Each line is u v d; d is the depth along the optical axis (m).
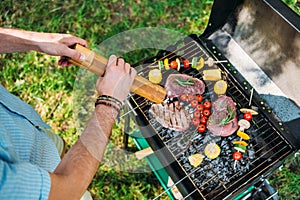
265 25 1.89
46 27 3.31
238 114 2.03
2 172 0.94
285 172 2.56
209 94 2.08
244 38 2.09
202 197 1.78
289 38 1.77
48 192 1.04
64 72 3.07
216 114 1.97
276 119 1.93
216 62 2.08
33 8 3.39
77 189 1.13
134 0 3.34
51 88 3.02
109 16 3.30
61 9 3.38
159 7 3.29
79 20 3.30
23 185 0.98
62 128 2.89
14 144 1.26
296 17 1.68
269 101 2.00
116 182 2.67
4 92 1.43
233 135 1.97
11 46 1.49
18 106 1.45
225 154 1.93
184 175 1.87
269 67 2.02
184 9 3.27
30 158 1.33
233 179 1.85
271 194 1.92
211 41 2.19
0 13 3.42
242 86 2.04
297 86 1.90
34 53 3.13
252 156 1.90
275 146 1.87
